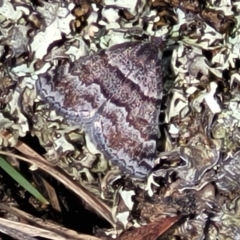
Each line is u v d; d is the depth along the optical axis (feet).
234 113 0.55
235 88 0.55
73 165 0.54
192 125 0.54
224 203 0.55
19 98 0.53
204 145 0.54
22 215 0.55
